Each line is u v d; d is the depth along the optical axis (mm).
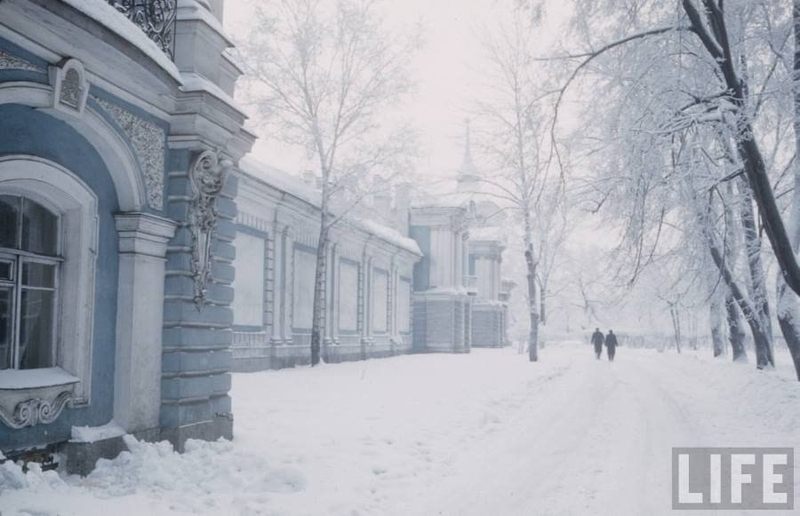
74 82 7012
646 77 13062
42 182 7133
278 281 24281
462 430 11180
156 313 8641
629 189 13312
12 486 6109
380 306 37438
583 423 12500
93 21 6637
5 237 7055
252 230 22641
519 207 30516
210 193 9227
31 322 7387
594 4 12664
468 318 46812
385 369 24672
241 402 13430
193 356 9000
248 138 10156
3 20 6078
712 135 13516
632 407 14984
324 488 7262
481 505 6711
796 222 14211
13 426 6711
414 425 11352
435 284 44500
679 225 16000
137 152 8273
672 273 18859
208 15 9375
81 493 6555
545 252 38562
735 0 12906
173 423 8680
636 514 6441
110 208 8156
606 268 14578
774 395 14023
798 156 13906
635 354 46500
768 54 13953
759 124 14586
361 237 32875
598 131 14023
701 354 45812
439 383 19000
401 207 44719
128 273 8258
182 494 6973
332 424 11141
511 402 15430
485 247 55844
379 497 7008
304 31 24891
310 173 27531
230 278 10000
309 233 27156
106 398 8016
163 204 8797
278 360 23844
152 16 8391
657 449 9789
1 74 6281
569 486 7523
